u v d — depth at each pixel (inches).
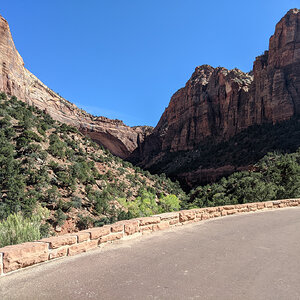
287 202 674.8
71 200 1817.2
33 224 305.3
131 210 2015.3
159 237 314.7
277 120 4980.3
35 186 1731.1
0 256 187.6
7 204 1379.2
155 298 146.8
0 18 4906.5
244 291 154.8
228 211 517.7
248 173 2856.8
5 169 1706.4
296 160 2738.7
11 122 2568.9
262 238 304.8
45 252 218.4
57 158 2397.9
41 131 2694.4
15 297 152.1
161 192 3422.7
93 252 248.4
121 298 147.8
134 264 210.4
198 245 273.1
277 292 153.1
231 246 267.7
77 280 176.6
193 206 2539.4
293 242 283.9
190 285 165.0
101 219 1738.4
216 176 4781.0
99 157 3378.4
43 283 172.6
